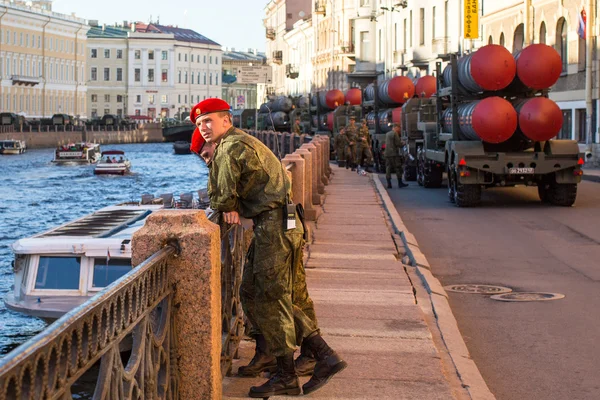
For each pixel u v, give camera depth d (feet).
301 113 186.70
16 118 341.62
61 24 441.27
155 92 555.28
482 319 31.32
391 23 218.38
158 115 556.92
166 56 555.69
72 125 384.27
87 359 11.43
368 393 20.92
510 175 70.49
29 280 41.93
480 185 70.44
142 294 14.16
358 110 153.79
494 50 69.26
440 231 55.57
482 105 67.87
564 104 128.98
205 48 589.73
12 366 9.04
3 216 114.11
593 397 22.53
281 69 433.48
